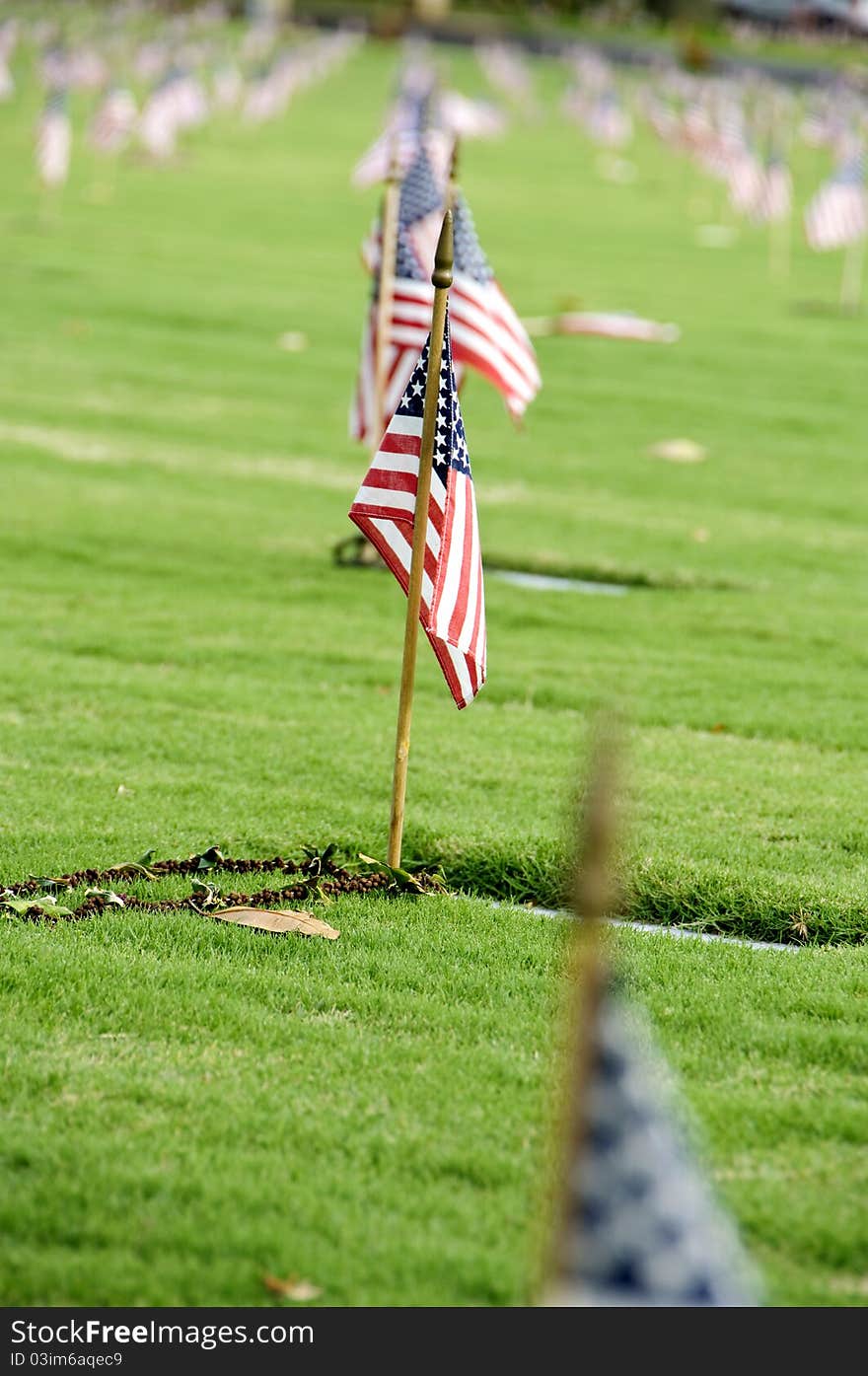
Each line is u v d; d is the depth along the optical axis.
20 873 14.05
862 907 13.97
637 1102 5.79
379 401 21.55
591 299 56.56
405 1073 10.81
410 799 16.19
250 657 20.94
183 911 13.39
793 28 189.25
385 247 20.91
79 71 113.94
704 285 62.28
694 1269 5.81
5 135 95.88
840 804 16.48
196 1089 10.49
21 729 17.81
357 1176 9.57
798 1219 9.26
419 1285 8.66
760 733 18.95
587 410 39.41
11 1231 9.01
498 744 18.06
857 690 20.61
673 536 28.50
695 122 87.75
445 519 13.66
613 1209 5.82
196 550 25.98
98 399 37.16
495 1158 9.76
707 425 38.50
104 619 22.23
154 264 57.44
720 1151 9.95
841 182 55.75
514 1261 8.80
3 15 146.38
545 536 28.08
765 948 13.44
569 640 22.48
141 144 95.44
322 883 14.01
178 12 171.12
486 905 14.02
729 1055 11.26
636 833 15.32
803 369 46.16
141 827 15.16
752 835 15.50
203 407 37.12
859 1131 10.21
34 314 46.91
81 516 27.58
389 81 152.62
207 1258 8.84
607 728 5.29
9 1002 11.64
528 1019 11.68
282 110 121.50
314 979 12.22
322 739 17.91
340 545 25.70
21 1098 10.27
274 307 50.72
